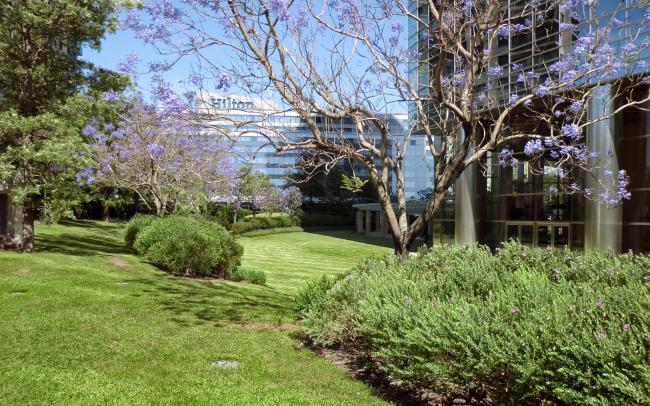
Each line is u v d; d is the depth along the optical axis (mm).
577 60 7980
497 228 26500
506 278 5633
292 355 6512
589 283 5352
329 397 4934
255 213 62875
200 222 18344
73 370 5297
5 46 16578
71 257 16625
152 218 22969
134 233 22062
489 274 5770
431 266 7215
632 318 3691
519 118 16719
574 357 3490
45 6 16266
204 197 28125
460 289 5637
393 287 5684
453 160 7652
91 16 17047
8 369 5188
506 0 8617
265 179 58875
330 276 21328
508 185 25719
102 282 11828
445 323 4258
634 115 18516
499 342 3883
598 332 3561
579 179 19938
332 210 75750
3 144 16844
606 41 8242
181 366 5777
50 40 18016
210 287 13227
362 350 6094
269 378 5539
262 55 7051
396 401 4895
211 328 7906
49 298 9234
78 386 4797
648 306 3789
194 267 15438
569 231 21531
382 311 5070
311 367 6004
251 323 8523
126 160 20734
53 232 27953
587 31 10203
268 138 7344
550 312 3996
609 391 3240
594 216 19016
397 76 8234
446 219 31328
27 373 5078
